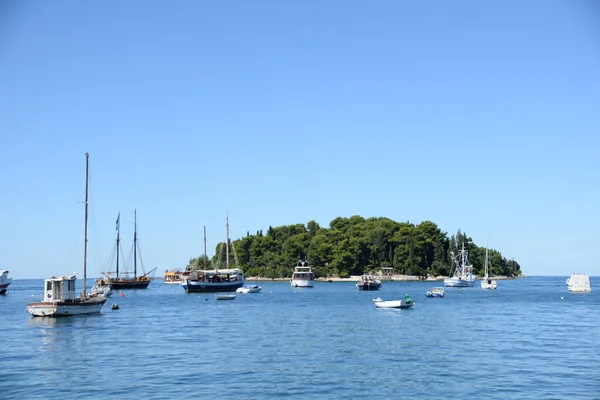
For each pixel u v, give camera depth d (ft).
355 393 136.77
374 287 654.12
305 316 324.80
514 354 186.29
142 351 193.88
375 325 273.33
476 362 172.76
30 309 302.66
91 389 140.15
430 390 139.23
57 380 149.89
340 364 170.09
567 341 215.51
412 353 188.75
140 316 324.80
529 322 286.25
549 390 138.62
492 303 436.76
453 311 357.61
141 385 144.05
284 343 212.02
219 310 373.81
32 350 196.34
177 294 588.91
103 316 323.57
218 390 139.23
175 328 262.26
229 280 589.73
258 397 133.08
